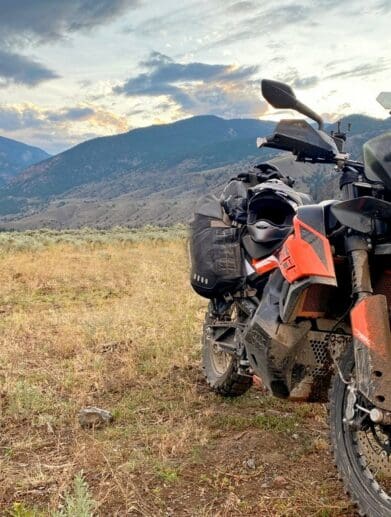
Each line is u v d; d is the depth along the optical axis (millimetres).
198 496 3666
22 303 10562
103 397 5520
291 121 3785
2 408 5164
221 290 4809
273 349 3814
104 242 25922
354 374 3234
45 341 7531
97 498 3576
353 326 3047
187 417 4988
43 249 21516
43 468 4039
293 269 3562
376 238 3164
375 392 2891
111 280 13297
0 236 26828
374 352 2924
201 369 6281
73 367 6359
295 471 3990
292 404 5305
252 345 4000
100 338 7477
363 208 3072
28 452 4328
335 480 3836
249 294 4625
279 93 3666
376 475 3297
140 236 30391
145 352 6824
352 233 3236
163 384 5859
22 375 6129
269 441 4484
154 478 3883
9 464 4109
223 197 5004
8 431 4734
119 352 6988
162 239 27531
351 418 3107
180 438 4457
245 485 3803
